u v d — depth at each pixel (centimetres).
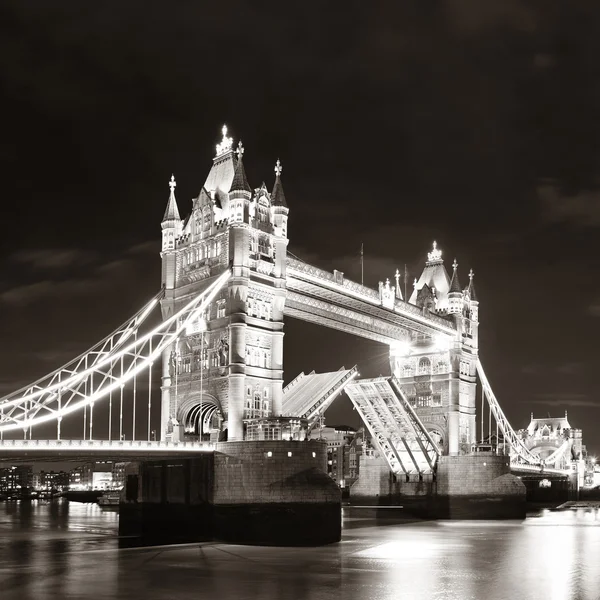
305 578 5847
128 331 9019
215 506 8119
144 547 7788
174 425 9131
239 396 8506
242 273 8744
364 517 12425
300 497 7912
